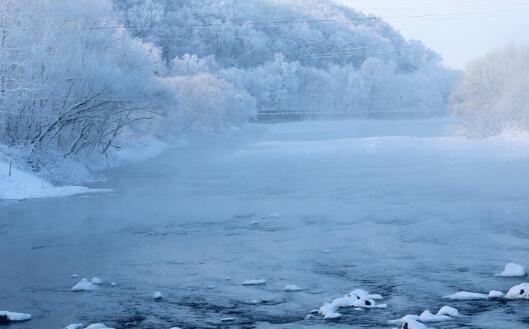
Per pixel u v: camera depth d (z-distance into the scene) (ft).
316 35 655.35
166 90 180.86
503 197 102.37
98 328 43.21
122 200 114.93
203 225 88.02
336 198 109.50
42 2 153.17
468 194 107.14
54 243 77.66
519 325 41.96
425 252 66.39
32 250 73.72
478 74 225.56
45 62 144.66
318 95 525.75
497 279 54.80
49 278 60.18
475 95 225.97
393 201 103.24
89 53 166.30
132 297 52.80
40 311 49.34
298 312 47.06
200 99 296.92
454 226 80.18
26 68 141.28
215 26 609.01
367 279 56.29
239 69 545.44
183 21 604.90
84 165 160.35
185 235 81.00
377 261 63.00
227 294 52.80
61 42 151.94
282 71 545.44
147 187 133.80
